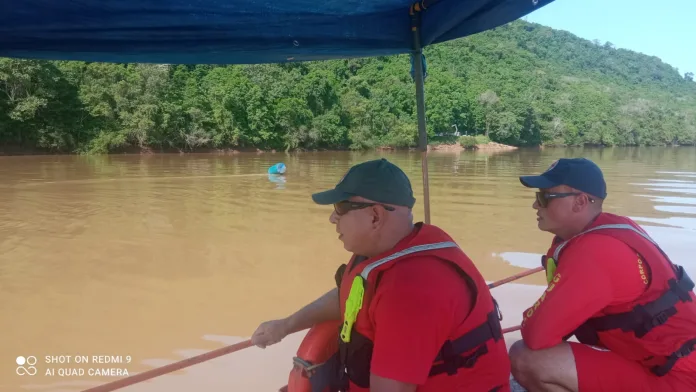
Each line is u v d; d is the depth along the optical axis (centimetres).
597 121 9769
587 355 218
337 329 221
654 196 1566
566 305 212
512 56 12294
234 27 280
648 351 213
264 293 664
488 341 174
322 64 7394
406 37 321
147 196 1495
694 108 16250
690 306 215
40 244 901
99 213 1203
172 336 520
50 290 659
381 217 175
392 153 5462
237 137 4728
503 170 2717
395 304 159
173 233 1004
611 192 1666
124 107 4062
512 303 602
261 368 438
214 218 1164
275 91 5184
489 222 1143
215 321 564
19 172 2175
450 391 169
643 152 6400
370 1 281
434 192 1677
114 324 552
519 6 250
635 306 212
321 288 690
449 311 161
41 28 254
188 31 276
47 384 420
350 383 190
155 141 4144
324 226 1088
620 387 215
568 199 228
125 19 256
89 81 4000
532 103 9325
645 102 11381
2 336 514
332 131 5628
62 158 3325
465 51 11181
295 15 284
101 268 765
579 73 16725
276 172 2250
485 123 8069
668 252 855
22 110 3459
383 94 7138
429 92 7325
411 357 157
